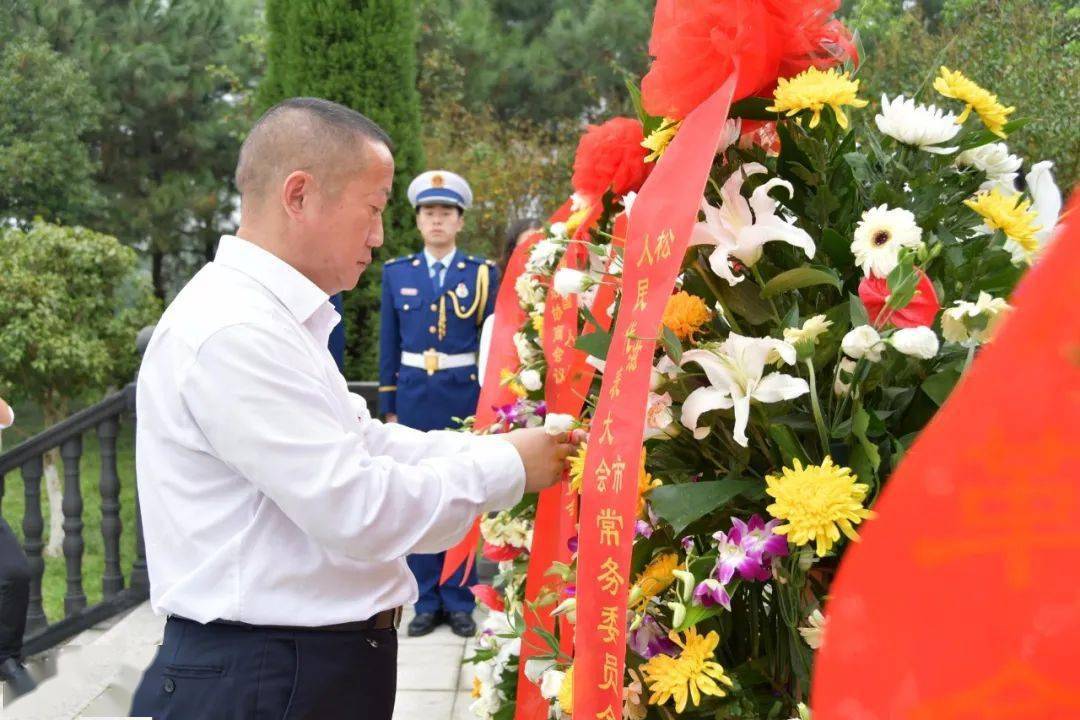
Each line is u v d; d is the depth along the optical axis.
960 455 0.51
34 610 4.33
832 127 1.33
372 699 1.51
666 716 1.33
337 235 1.51
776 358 1.21
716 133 1.21
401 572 1.56
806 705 1.21
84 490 8.53
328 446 1.38
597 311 1.57
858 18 1.46
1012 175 1.40
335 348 4.18
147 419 1.48
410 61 6.06
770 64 1.30
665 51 1.30
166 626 1.50
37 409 12.29
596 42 12.88
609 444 1.20
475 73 12.65
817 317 1.17
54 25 11.24
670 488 1.26
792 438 1.20
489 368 2.21
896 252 1.21
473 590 2.13
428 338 4.32
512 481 1.50
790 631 1.25
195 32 12.04
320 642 1.44
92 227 11.85
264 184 1.50
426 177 4.38
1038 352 0.49
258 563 1.42
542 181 9.63
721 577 1.19
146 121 11.88
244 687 1.41
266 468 1.36
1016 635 0.50
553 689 1.45
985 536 0.50
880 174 1.38
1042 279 0.49
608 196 1.70
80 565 4.46
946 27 4.14
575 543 1.54
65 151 10.91
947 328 1.19
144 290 8.41
